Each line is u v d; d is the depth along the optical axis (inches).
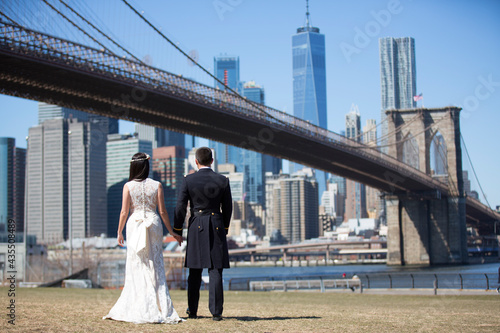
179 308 456.4
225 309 492.4
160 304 303.3
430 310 540.7
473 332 303.3
